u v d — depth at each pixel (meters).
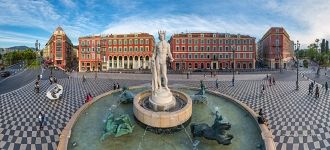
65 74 64.19
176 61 83.62
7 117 22.52
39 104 27.52
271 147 12.46
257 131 15.07
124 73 68.44
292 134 18.56
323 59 102.75
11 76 57.03
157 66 16.61
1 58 111.38
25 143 17.12
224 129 13.02
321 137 17.94
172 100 16.78
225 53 84.19
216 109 19.05
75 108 26.00
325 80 51.31
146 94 19.03
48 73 65.81
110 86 42.62
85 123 16.52
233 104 20.20
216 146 13.17
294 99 30.28
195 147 13.02
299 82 46.81
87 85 43.66
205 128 13.42
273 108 25.94
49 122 21.30
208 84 44.50
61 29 89.00
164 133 14.56
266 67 93.25
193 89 26.80
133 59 84.81
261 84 44.03
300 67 91.62
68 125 15.26
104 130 14.52
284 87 40.34
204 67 84.12
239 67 84.81
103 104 20.77
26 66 88.62
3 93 33.97
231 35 84.25
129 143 13.66
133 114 17.28
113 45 84.44
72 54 106.81
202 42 83.81
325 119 21.86
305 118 22.25
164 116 14.40
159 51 16.62
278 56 88.38
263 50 102.62
